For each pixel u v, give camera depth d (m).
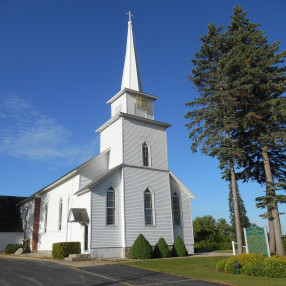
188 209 29.81
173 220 28.41
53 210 31.20
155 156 29.05
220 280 13.27
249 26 26.00
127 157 27.00
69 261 21.12
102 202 24.33
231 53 23.47
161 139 30.25
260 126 24.77
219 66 23.97
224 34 24.86
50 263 19.77
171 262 20.11
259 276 14.27
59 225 29.14
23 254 30.78
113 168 25.94
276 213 21.92
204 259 21.75
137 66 32.53
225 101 22.84
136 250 23.19
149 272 16.02
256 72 23.00
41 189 34.19
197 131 23.62
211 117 23.22
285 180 25.62
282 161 26.08
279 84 23.09
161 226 26.75
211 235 39.44
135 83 31.30
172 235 27.16
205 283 12.87
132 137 28.09
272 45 24.56
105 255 23.06
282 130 23.94
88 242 22.84
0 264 19.33
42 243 32.53
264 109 23.58
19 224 39.91
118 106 30.53
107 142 29.88
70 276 14.54
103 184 24.83
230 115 23.14
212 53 24.69
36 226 34.38
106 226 23.89
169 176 29.78
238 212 21.78
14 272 15.75
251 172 26.72
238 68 24.27
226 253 28.23
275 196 21.75
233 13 26.80
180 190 30.06
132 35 33.81
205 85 24.33
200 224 41.38
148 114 30.47
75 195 26.77
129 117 28.47
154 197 27.30
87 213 23.95
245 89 22.92
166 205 27.86
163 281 13.43
